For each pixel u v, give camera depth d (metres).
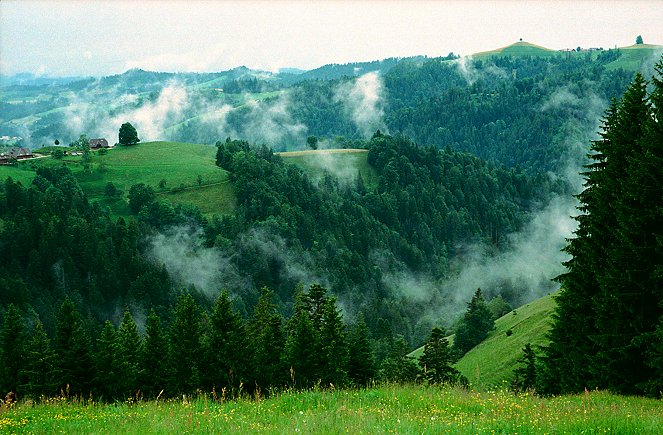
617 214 28.30
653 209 27.00
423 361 64.81
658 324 25.73
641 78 31.44
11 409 17.72
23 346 59.41
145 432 12.72
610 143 32.41
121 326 68.12
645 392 25.17
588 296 32.16
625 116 31.48
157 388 58.72
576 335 32.41
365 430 12.00
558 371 35.03
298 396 18.50
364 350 62.72
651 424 12.95
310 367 54.81
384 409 15.10
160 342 60.31
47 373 56.81
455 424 12.76
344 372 54.50
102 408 17.94
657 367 24.66
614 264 28.95
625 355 26.83
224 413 15.19
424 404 16.39
